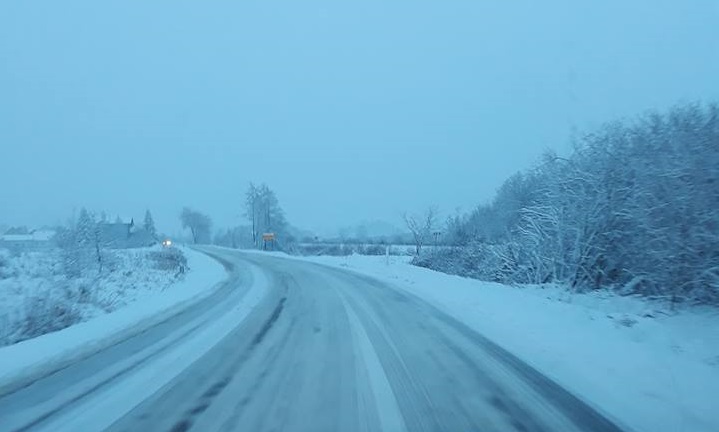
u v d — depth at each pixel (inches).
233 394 281.1
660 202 495.2
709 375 295.0
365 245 2402.8
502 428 225.1
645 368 311.4
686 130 512.1
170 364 352.8
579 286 660.7
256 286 931.3
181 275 1154.0
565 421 231.3
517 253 868.6
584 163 695.7
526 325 473.1
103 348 410.9
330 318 544.7
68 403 269.9
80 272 993.5
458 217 1505.9
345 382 301.3
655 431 218.2
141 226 4109.3
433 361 347.6
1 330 485.7
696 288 479.8
